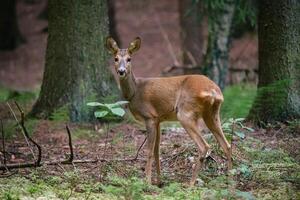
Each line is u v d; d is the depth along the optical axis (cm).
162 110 1122
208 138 1244
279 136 1365
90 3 1585
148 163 1096
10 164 1174
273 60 1451
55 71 1591
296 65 1432
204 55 2181
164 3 4275
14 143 1376
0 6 3666
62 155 1284
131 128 1515
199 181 1073
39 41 3800
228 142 1148
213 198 936
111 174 1116
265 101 1434
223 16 2105
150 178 1086
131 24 3966
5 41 3700
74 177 1089
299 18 1438
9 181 1070
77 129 1494
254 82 2422
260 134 1388
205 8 2198
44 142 1398
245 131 1388
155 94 1121
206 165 1161
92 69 1584
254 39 3036
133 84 1138
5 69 3434
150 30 3856
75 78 1576
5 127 1412
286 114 1420
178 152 1245
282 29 1439
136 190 954
